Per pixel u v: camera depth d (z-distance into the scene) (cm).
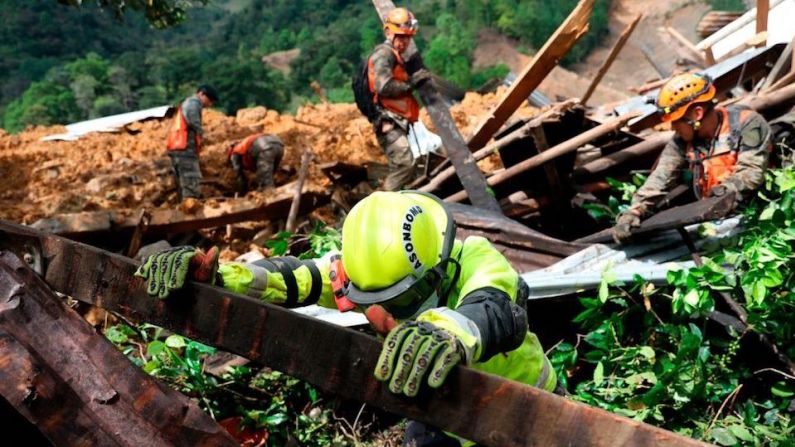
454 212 578
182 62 4728
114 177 893
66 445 245
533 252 540
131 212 723
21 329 260
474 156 689
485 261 282
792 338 455
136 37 7331
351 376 241
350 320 452
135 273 272
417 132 786
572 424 214
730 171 520
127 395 254
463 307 257
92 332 266
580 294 491
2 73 6122
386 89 734
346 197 827
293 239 690
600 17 5122
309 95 4862
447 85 1361
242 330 260
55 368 256
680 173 543
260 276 293
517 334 263
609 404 433
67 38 6681
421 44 5366
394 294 271
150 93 4584
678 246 520
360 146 1013
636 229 518
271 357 254
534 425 218
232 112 4519
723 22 1245
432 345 221
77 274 288
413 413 233
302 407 457
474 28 5528
